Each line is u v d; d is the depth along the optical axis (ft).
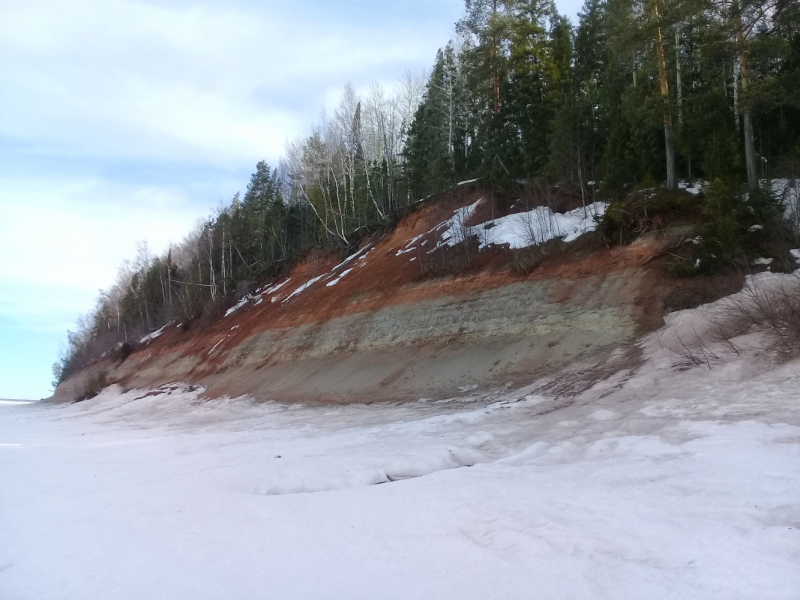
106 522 22.15
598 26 129.18
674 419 32.63
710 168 66.33
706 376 40.57
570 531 17.58
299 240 175.22
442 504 21.47
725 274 55.77
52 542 19.97
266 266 158.10
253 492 27.66
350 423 54.19
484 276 76.69
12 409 193.16
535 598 13.56
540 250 73.20
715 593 13.15
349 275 109.50
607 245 67.41
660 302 57.41
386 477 29.76
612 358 52.85
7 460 43.11
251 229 192.85
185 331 156.76
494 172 98.73
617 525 17.76
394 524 19.63
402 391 66.13
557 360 57.98
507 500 21.22
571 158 85.15
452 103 139.23
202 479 29.76
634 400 40.11
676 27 75.46
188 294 180.96
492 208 93.20
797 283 46.60
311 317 102.47
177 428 71.72
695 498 19.44
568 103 87.81
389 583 14.93
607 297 61.98
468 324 72.43
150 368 153.07
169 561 17.42
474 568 15.56
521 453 30.71
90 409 133.39
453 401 56.95
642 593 13.41
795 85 59.41
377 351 81.10
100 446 53.62
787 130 81.15
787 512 17.21
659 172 81.51
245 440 49.32
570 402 44.83
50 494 28.48
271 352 104.47
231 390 97.91
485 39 119.96
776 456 22.49
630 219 66.49
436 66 152.15
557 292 66.74
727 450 24.03
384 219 124.36
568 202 83.97
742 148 78.23
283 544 18.34
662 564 14.97
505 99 109.19
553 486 22.77
